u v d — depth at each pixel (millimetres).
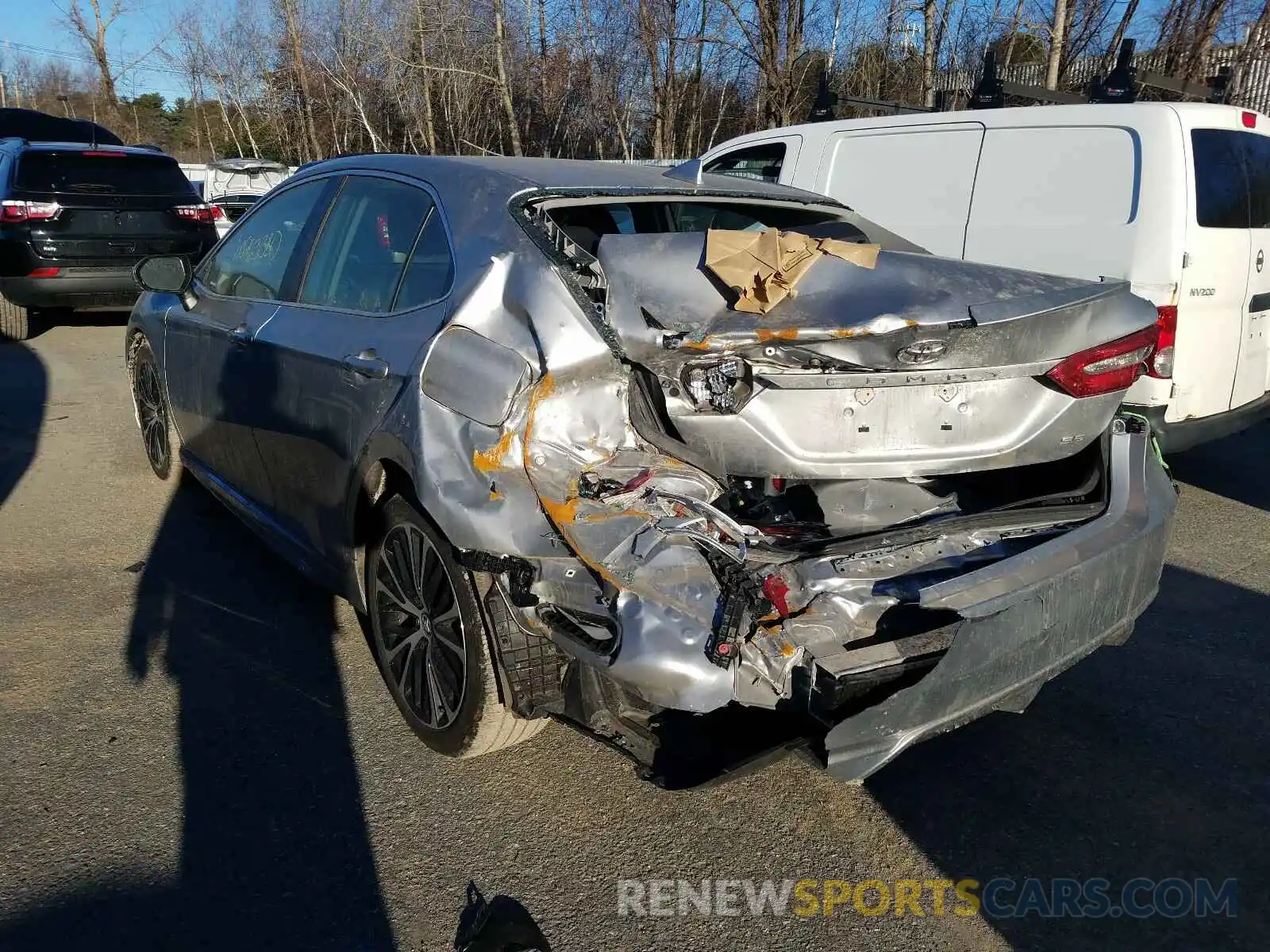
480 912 2393
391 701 3311
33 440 6312
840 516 2877
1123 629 2812
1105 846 2705
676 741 2445
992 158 5840
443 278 2951
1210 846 2713
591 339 2582
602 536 2348
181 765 2926
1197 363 5152
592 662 2307
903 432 2748
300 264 3738
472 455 2578
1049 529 2742
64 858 2521
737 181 3857
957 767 3055
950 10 14984
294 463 3516
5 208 9320
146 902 2387
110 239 9703
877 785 2957
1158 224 5047
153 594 4055
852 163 6680
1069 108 5500
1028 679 2492
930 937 2373
